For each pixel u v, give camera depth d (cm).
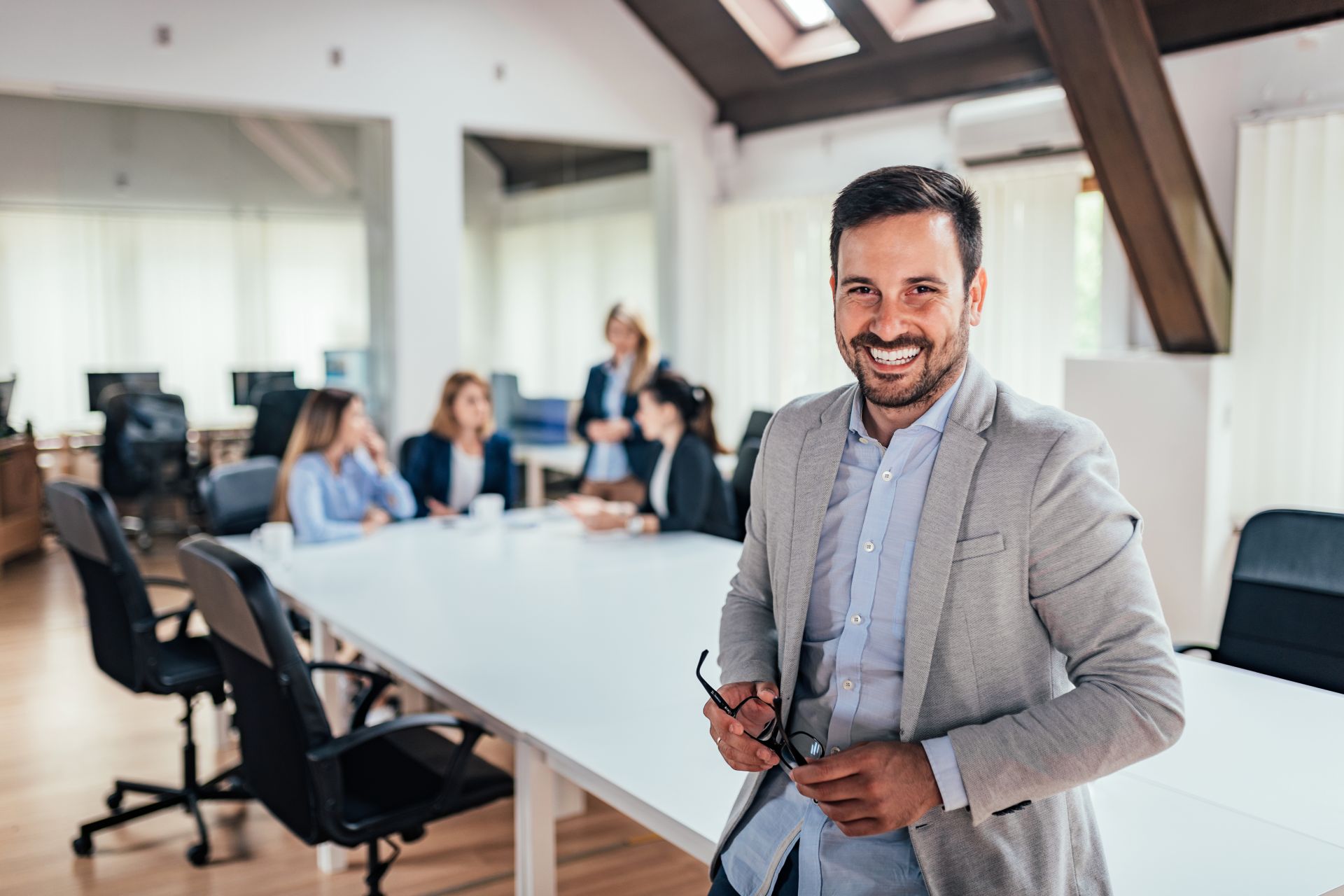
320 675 316
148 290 564
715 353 726
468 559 374
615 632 284
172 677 323
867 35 585
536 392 677
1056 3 377
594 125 670
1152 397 434
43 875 307
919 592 123
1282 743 207
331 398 422
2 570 680
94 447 566
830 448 135
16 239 536
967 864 123
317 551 389
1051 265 515
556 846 324
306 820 230
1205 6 445
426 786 247
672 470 429
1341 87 413
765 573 152
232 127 575
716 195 721
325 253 602
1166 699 113
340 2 584
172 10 543
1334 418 415
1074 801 131
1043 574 119
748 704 137
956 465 123
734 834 145
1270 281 429
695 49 676
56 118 538
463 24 620
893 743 116
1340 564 247
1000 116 518
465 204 642
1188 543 430
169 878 306
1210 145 451
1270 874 156
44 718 435
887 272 119
